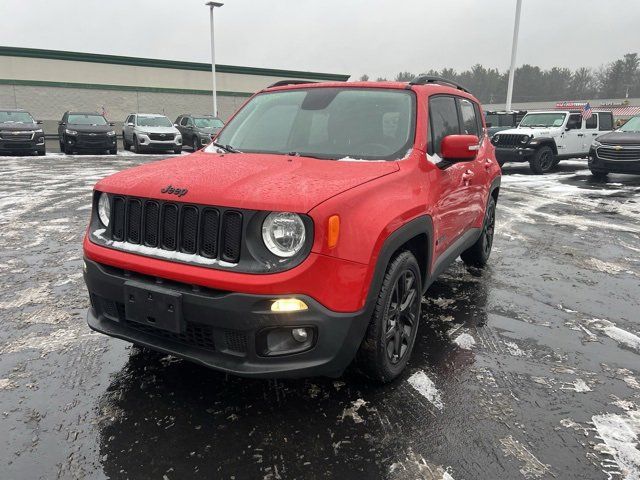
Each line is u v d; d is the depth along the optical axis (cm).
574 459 232
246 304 222
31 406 266
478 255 514
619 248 627
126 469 221
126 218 262
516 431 252
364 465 227
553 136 1475
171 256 243
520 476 221
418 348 342
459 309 416
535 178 1384
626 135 1278
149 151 2103
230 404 272
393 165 295
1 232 646
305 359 234
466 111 443
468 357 330
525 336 365
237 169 274
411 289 307
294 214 224
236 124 389
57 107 2856
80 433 245
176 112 3216
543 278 502
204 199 235
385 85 361
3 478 213
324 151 324
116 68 3002
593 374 312
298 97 379
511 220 797
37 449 232
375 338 265
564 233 707
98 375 299
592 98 8462
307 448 237
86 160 1680
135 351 329
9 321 374
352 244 234
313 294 225
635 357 336
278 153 334
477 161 441
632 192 1112
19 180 1141
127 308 252
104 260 262
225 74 3334
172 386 288
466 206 408
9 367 307
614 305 432
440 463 228
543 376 308
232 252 230
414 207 284
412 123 329
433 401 277
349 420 259
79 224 698
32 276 475
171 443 239
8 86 2711
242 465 225
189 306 233
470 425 256
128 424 253
